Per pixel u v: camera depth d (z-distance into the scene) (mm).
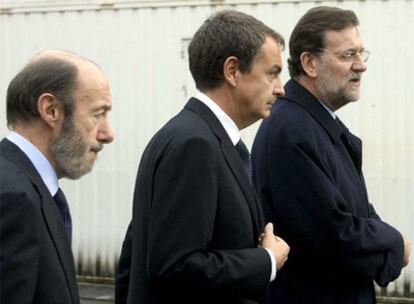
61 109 4586
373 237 6273
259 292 5340
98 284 14922
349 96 6559
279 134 6367
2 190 4297
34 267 4293
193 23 14383
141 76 14672
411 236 13406
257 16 14047
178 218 5039
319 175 6211
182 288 5098
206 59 5461
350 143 6695
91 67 4695
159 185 5129
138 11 14648
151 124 14664
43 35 15258
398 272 6430
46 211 4488
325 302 6355
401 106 13406
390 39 13406
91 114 4652
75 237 15078
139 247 5359
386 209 13492
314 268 6363
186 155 5109
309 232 6203
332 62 6496
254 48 5422
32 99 4570
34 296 4371
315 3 13750
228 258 5137
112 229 14898
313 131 6375
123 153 14797
